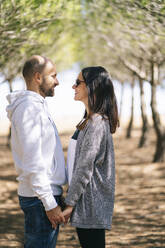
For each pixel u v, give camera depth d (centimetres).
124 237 464
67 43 1070
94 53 1362
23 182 234
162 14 449
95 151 230
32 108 228
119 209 628
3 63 581
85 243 244
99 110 243
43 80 244
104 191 239
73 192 229
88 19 880
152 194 733
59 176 242
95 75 246
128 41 912
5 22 412
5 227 522
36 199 231
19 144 231
